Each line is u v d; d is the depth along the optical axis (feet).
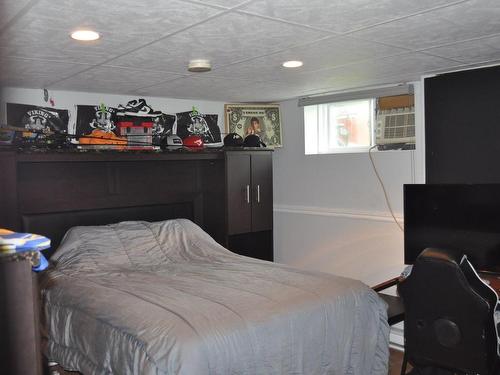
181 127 14.43
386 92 12.81
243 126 15.49
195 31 7.20
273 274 10.00
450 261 7.35
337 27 7.16
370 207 13.51
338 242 14.30
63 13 6.22
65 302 8.97
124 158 12.17
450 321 7.45
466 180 10.74
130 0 5.80
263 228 14.56
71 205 12.01
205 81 11.48
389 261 13.06
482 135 10.46
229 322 7.30
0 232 3.59
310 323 8.07
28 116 11.73
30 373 2.86
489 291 7.41
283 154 15.84
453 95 10.86
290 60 9.36
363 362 8.89
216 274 10.12
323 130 15.02
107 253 11.14
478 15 6.73
